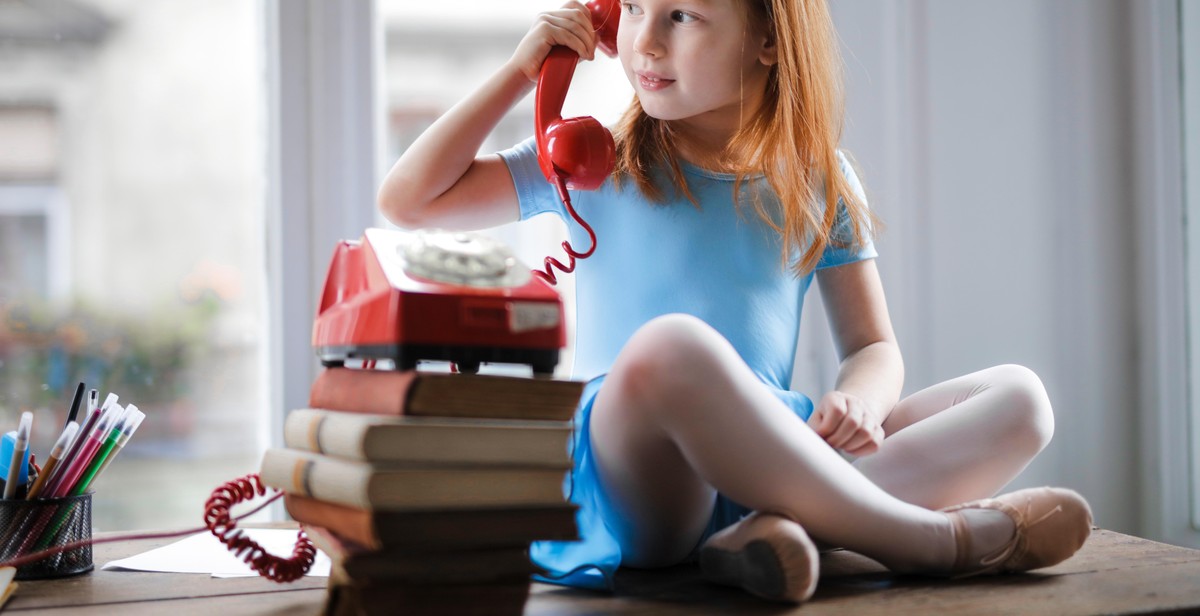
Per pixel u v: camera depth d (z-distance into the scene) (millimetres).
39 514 1078
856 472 981
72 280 1911
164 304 1872
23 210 1917
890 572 1059
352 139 1691
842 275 1305
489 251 900
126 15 1922
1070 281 1914
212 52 1858
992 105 1878
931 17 1848
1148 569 1067
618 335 1191
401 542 785
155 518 1873
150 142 1905
